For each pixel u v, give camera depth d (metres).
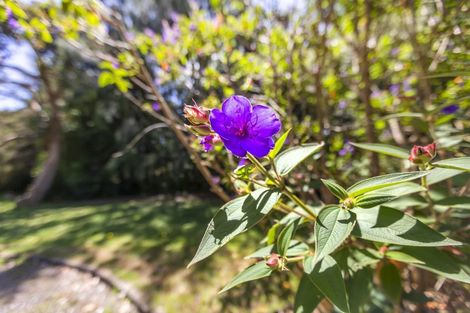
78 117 3.16
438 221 0.36
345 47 0.91
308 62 0.86
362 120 0.75
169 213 1.68
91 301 0.95
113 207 2.11
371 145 0.33
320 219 0.22
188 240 1.26
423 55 0.61
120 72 0.52
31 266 1.24
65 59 2.69
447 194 0.38
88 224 1.69
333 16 0.69
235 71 0.73
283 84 0.73
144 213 1.74
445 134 0.43
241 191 0.35
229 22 0.75
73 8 0.48
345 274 0.31
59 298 0.99
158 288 0.92
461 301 0.40
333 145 0.65
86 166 3.19
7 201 3.21
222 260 1.00
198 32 0.70
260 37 0.73
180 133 0.49
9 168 3.63
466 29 0.57
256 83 0.74
